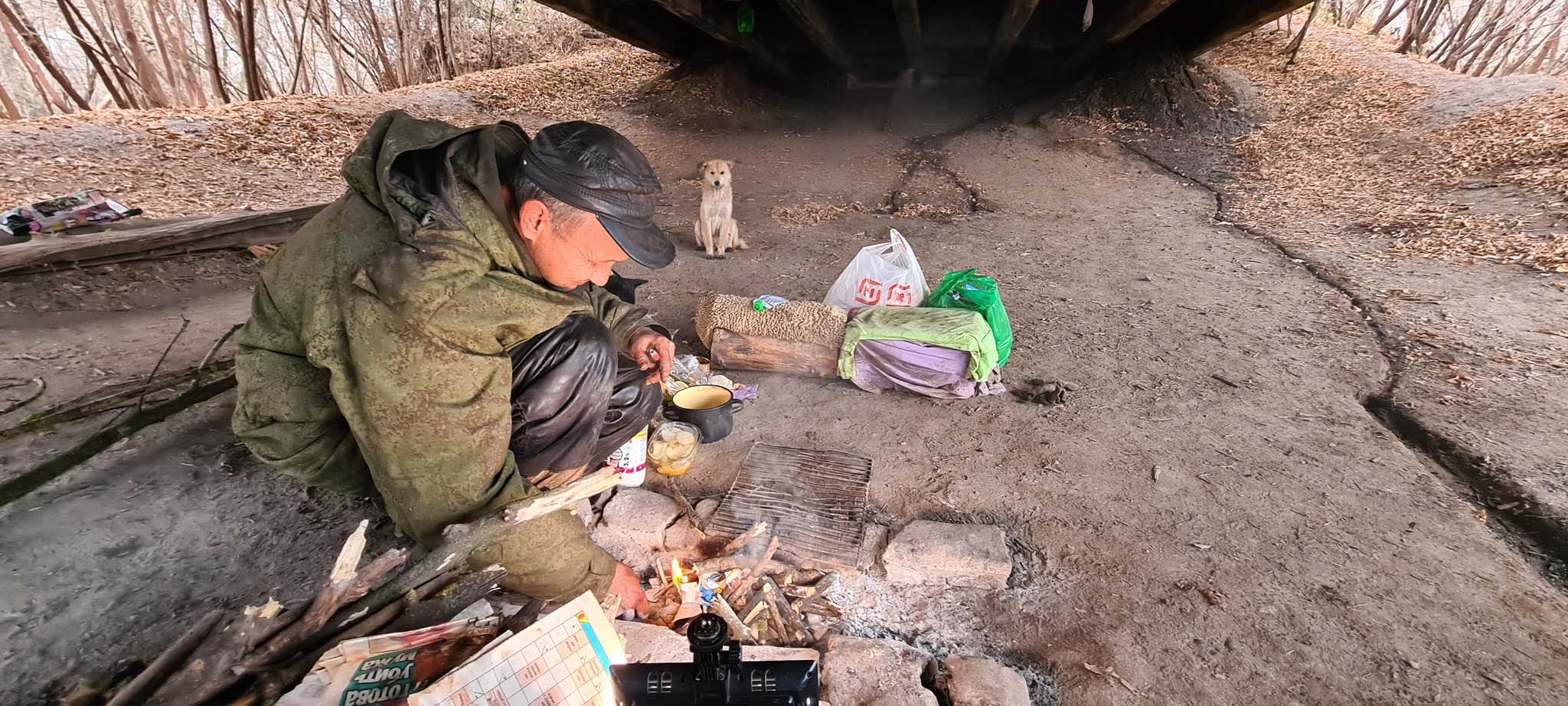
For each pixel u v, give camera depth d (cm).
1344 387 348
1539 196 575
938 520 255
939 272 530
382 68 1585
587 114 1069
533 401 184
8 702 165
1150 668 198
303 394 167
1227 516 258
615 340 236
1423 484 276
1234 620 213
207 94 1650
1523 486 269
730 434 305
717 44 1145
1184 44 1002
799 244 606
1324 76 970
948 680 188
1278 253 554
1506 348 378
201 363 318
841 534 242
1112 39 922
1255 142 855
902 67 1193
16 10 929
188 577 206
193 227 439
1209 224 649
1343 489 273
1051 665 199
